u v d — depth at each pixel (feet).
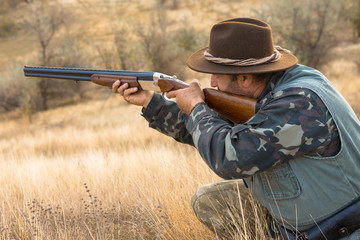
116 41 90.99
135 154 18.29
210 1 156.56
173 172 11.78
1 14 153.89
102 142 39.42
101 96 88.84
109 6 160.45
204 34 93.86
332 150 5.87
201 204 7.77
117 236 9.32
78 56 94.94
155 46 84.12
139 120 54.95
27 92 85.97
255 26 5.93
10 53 123.54
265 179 6.27
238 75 6.42
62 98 90.17
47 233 8.72
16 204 10.82
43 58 98.12
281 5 64.39
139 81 7.59
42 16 102.73
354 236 6.00
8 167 15.69
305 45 63.87
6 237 9.10
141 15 146.41
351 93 41.16
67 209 10.66
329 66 63.16
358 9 76.74
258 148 5.65
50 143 42.96
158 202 10.14
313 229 6.21
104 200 11.25
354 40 76.18
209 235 8.64
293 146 5.63
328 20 62.85
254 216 7.56
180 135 8.04
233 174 5.83
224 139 5.88
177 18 137.59
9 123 74.59
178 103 6.80
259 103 6.27
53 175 14.57
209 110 6.35
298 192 5.98
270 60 6.03
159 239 8.75
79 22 140.87
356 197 5.98
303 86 5.78
